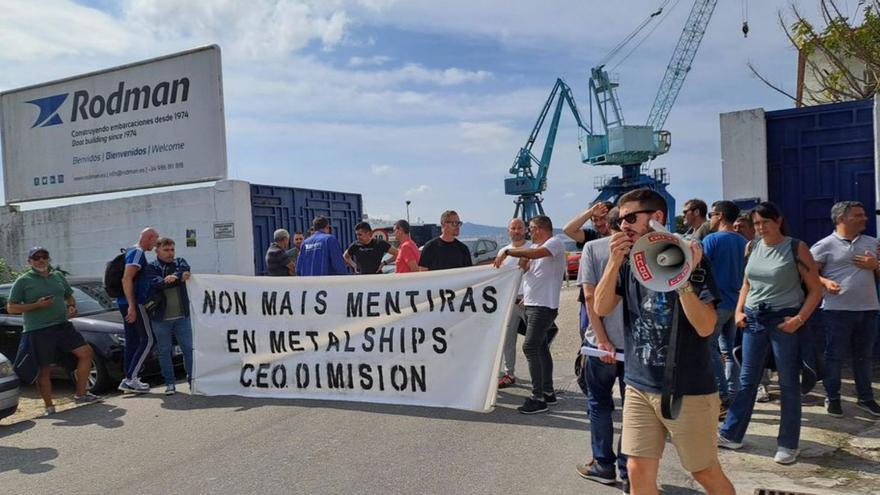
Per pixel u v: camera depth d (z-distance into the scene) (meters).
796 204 7.88
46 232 14.15
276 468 5.00
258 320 7.18
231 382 7.33
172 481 4.87
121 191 13.95
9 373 6.79
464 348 6.23
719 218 5.86
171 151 13.35
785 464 4.63
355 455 5.20
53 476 5.15
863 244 5.69
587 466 4.59
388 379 6.55
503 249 6.13
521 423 5.84
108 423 6.57
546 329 6.07
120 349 8.11
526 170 61.06
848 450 4.88
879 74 10.98
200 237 12.23
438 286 6.35
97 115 14.09
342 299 6.77
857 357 5.81
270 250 10.01
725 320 5.64
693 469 3.13
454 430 5.71
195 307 7.54
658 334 3.12
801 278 4.66
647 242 2.97
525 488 4.43
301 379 6.97
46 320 7.15
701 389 3.09
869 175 7.43
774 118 7.93
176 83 13.17
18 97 15.06
